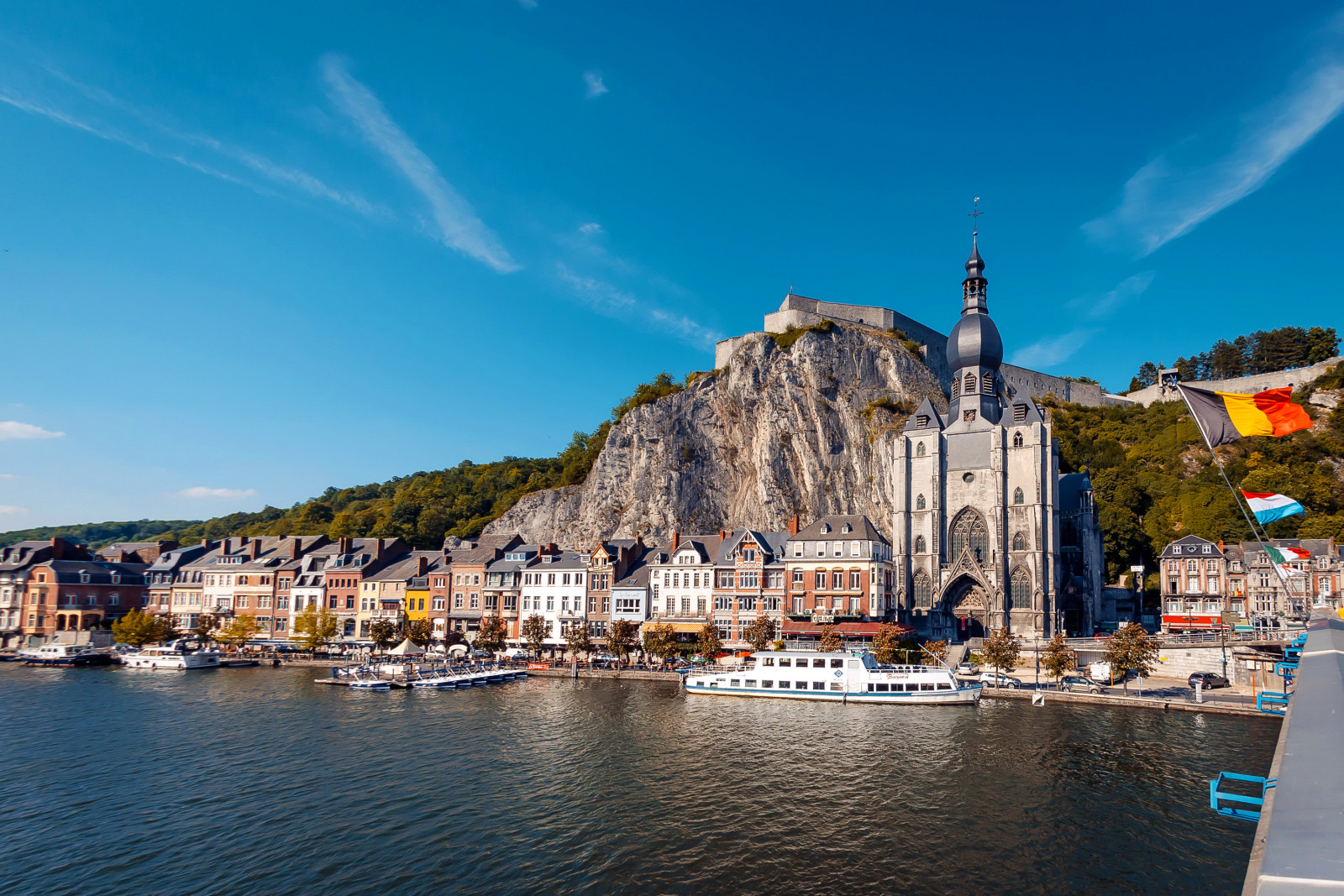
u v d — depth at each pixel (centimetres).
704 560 10025
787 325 17238
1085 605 11356
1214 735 5766
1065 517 11838
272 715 6788
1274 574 11250
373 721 6475
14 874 3538
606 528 15550
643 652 9594
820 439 15212
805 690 7281
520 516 16938
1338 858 809
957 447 11219
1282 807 977
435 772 4978
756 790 4541
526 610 10781
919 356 16725
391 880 3431
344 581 12019
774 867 3512
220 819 4181
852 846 3728
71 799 4506
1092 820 4047
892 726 6122
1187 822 4009
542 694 7700
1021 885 3331
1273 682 7338
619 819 4109
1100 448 16388
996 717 6456
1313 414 16288
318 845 3819
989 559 10706
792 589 9494
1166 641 8256
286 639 12112
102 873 3541
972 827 3956
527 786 4672
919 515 11212
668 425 16175
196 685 8556
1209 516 13300
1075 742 5559
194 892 3359
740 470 15725
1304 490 13025
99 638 11962
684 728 6106
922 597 11025
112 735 6059
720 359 17762
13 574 12712
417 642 10388
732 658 9062
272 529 19825
